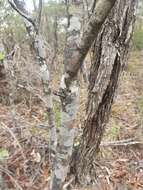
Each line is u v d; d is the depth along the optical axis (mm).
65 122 1873
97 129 3594
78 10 1698
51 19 7871
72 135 1928
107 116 3539
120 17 3059
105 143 4520
